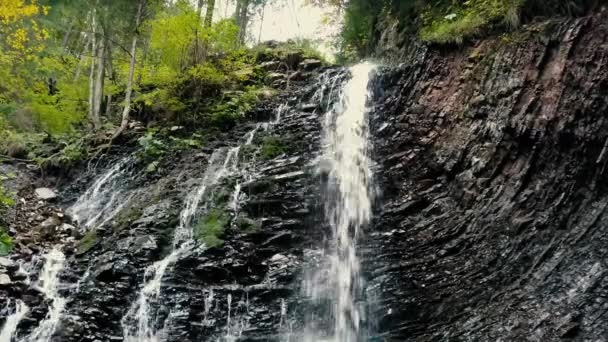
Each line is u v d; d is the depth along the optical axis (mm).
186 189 8688
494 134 7227
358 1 15062
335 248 7477
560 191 5984
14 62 14094
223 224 7602
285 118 11156
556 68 6695
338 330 6605
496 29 8383
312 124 10602
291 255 7352
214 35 12445
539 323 5059
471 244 6496
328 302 6789
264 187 8391
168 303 6449
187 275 6801
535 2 7711
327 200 8297
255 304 6676
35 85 13617
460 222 6891
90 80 13055
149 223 7695
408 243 7074
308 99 12047
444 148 8016
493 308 5574
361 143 9453
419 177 8039
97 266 6816
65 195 9617
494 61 7855
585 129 5934
